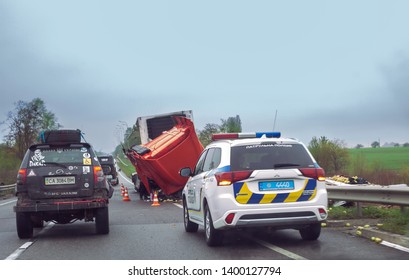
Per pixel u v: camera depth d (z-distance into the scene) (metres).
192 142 24.11
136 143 33.56
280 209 9.74
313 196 9.95
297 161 10.08
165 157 23.81
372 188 13.06
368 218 13.68
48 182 12.22
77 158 12.48
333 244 10.34
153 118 30.27
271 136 11.27
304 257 9.15
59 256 10.08
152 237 12.27
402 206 12.64
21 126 61.47
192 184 12.26
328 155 41.94
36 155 12.41
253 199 9.73
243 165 9.91
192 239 11.81
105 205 12.39
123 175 81.06
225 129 48.72
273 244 10.60
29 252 10.62
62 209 12.08
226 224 9.73
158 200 25.78
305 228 10.78
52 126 62.31
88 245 11.33
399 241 10.00
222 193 9.80
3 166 55.66
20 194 12.20
